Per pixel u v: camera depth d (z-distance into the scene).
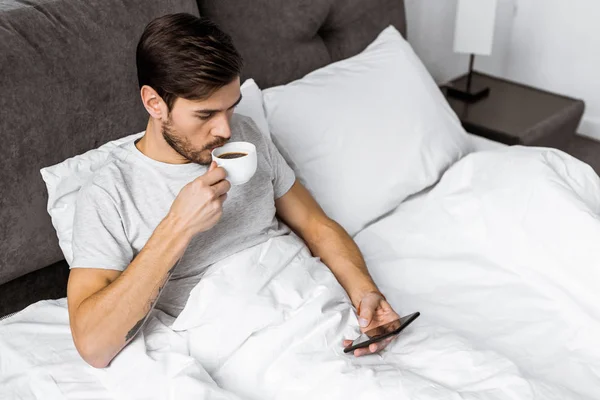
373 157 1.62
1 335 1.16
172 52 1.03
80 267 1.09
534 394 1.03
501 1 2.98
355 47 2.00
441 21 2.64
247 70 1.72
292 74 1.82
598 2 2.82
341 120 1.62
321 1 1.84
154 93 1.08
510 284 1.39
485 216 1.51
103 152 1.30
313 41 1.88
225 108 1.09
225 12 1.67
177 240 1.04
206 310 1.12
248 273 1.17
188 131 1.10
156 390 1.02
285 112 1.60
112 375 1.05
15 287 1.32
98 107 1.33
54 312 1.23
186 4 1.49
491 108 2.37
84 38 1.29
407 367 1.13
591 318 1.26
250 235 1.27
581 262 1.34
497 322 1.31
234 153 1.11
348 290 1.33
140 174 1.16
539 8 3.01
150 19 1.40
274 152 1.38
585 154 2.90
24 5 1.26
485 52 2.31
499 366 1.09
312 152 1.59
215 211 1.04
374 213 1.62
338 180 1.58
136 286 1.03
